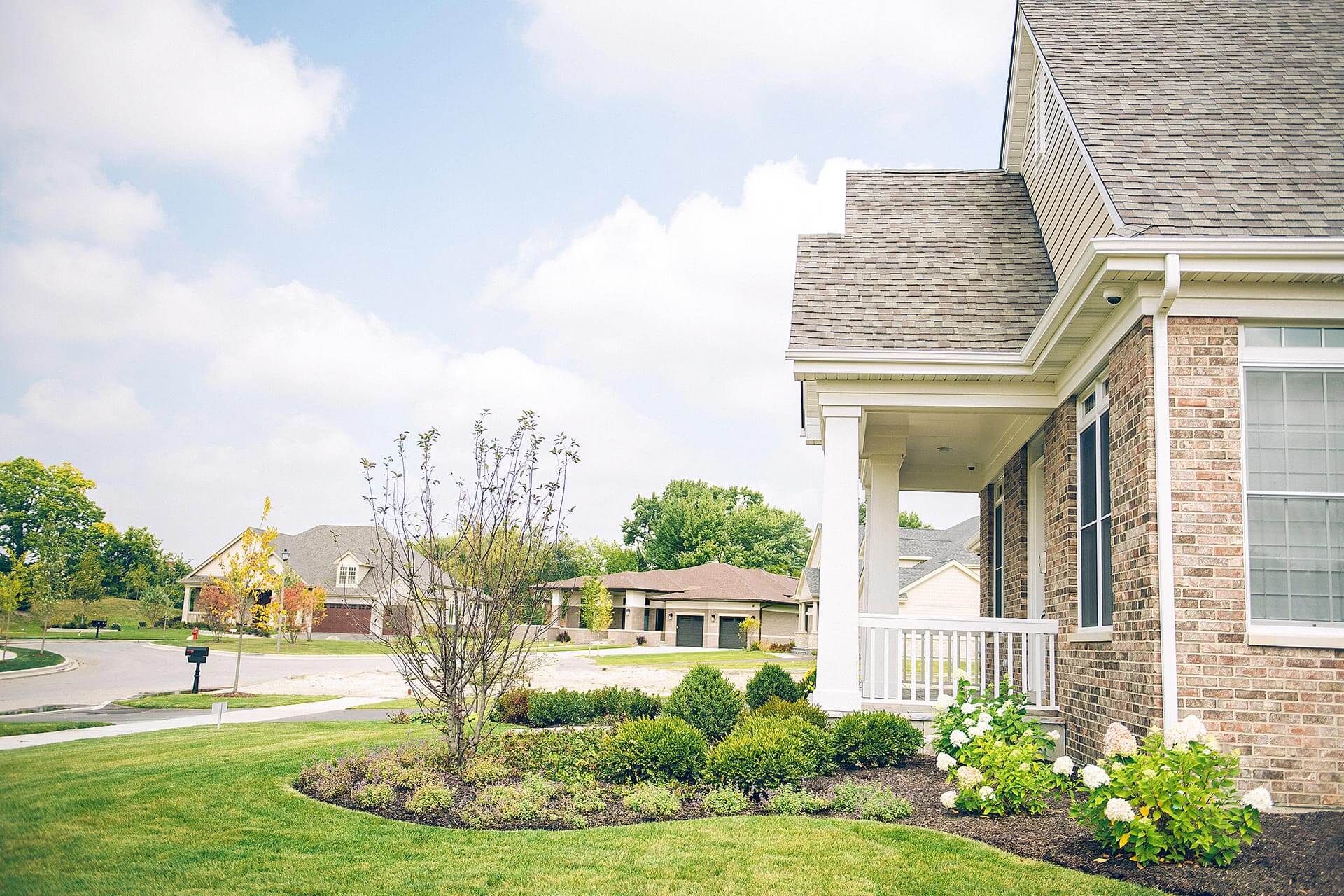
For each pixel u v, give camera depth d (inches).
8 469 2635.3
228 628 1608.0
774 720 360.8
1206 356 287.1
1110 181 318.0
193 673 1170.0
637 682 999.0
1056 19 462.3
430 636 376.2
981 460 586.2
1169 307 285.9
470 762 344.5
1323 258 276.4
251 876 222.8
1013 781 278.4
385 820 280.1
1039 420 437.1
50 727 595.5
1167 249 276.7
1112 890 206.5
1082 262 291.4
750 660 1528.1
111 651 1593.3
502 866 230.4
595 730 426.0
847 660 395.5
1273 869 210.5
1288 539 281.6
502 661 366.3
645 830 265.7
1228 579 276.1
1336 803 262.7
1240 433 283.1
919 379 405.4
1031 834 256.5
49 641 1849.2
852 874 221.9
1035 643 401.1
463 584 376.2
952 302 429.7
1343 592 278.8
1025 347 378.0
